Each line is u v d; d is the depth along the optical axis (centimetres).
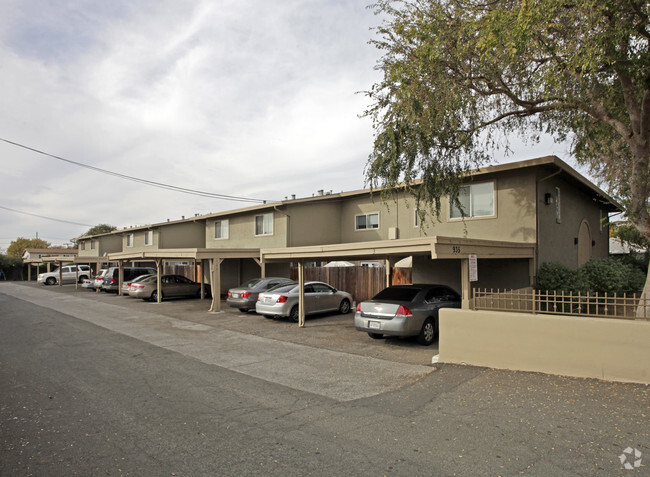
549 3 809
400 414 527
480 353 749
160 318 1505
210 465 390
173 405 569
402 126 1112
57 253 5806
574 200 1706
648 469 372
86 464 394
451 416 515
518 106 1233
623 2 831
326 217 2167
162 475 371
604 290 1412
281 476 368
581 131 1214
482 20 969
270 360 850
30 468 385
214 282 1706
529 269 1315
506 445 427
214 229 2692
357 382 685
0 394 618
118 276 2708
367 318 1011
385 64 1155
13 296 2555
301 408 556
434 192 1224
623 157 1491
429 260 1570
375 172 1177
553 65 950
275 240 2131
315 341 1057
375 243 1023
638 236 1820
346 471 377
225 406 565
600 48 833
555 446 421
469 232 1487
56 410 548
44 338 1102
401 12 1109
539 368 689
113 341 1060
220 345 1009
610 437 439
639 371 611
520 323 711
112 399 595
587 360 649
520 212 1357
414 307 984
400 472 374
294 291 1420
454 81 1087
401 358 859
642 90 1016
